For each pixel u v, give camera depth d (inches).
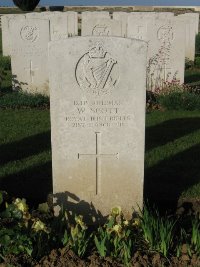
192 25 256.4
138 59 70.6
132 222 72.6
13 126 133.0
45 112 149.9
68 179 77.0
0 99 159.2
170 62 174.9
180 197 88.0
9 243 62.4
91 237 69.9
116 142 75.0
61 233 69.7
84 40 69.8
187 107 154.9
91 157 75.9
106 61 70.7
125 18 229.6
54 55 70.4
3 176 96.5
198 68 248.1
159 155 109.7
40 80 172.1
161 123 138.5
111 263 64.8
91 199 78.4
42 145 116.2
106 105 73.0
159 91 165.6
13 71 171.3
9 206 66.7
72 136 74.6
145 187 92.3
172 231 71.0
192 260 64.7
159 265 64.2
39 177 96.0
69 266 64.4
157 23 171.8
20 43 167.8
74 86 71.9
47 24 165.9
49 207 81.4
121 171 76.7
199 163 105.0
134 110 73.2
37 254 65.5
